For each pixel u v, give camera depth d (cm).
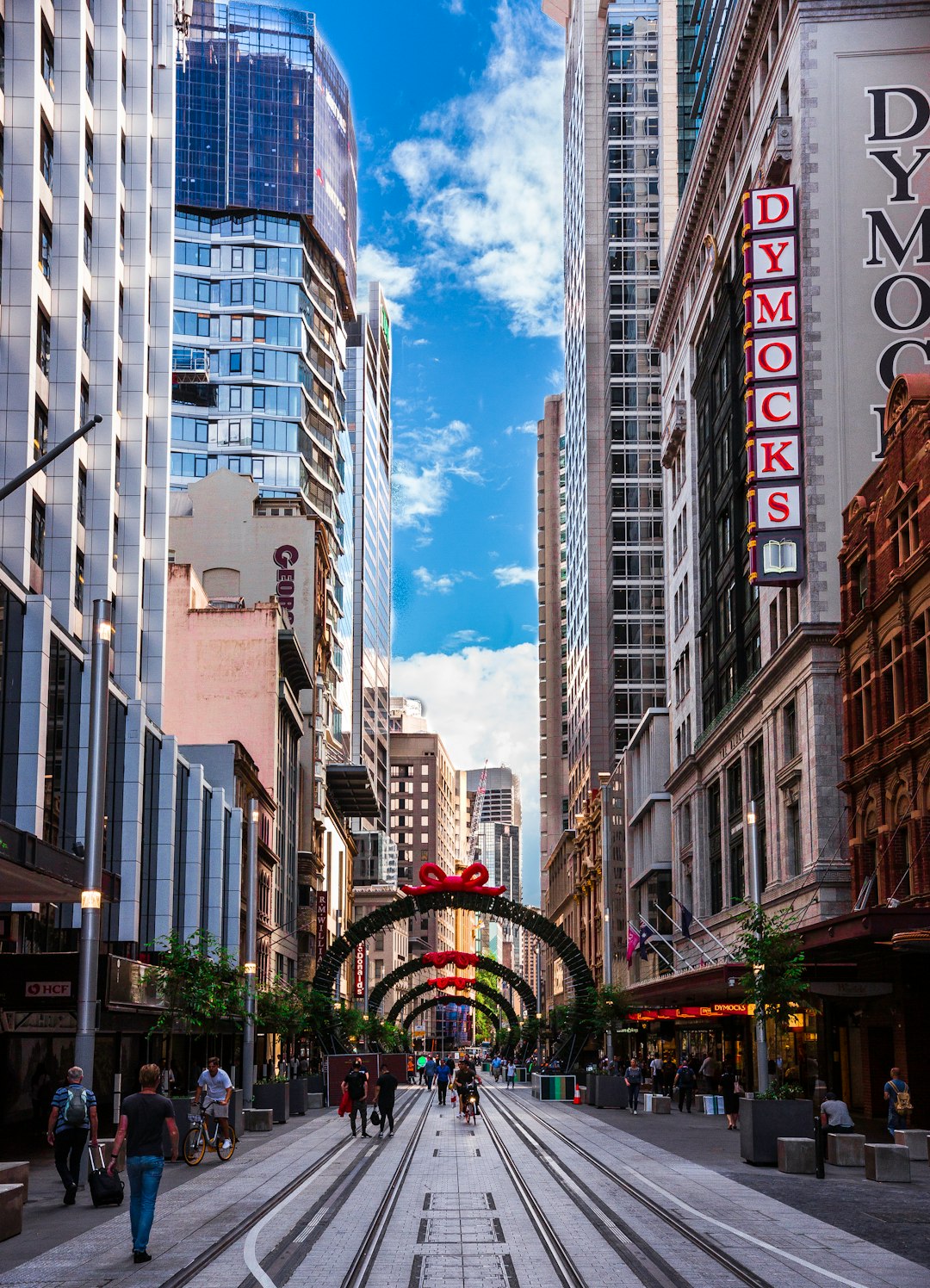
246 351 16388
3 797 4234
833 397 5678
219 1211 2209
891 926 3216
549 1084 6488
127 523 5947
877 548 4803
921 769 4300
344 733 18075
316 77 17500
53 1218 2114
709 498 8244
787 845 5822
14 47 4981
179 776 6262
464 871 6944
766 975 3397
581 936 14375
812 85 5944
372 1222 2086
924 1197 2375
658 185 15200
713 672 8088
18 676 4325
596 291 16538
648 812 10175
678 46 13600
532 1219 2111
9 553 4697
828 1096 3130
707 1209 2220
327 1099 6366
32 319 4869
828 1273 1645
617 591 14475
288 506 13362
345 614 18538
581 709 16088
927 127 5881
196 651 9094
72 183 5347
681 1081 5325
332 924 12688
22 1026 4238
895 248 5797
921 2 5962
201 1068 6500
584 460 16212
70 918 4762
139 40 6316
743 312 7231
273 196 16775
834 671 5362
